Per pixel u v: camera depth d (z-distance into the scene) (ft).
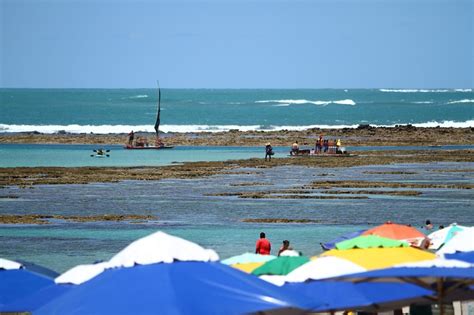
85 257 325.21
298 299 123.44
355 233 246.88
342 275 139.13
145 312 115.14
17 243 360.69
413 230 246.47
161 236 130.41
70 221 425.28
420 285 143.33
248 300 117.80
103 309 116.88
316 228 400.67
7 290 147.23
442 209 465.47
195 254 127.95
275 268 176.55
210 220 427.33
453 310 199.93
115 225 413.18
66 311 118.21
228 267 128.57
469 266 137.90
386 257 168.14
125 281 121.90
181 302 116.47
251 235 378.53
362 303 144.46
